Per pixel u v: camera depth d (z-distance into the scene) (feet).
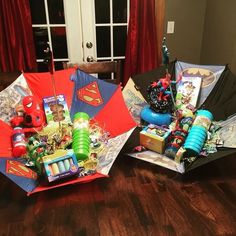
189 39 8.98
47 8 7.96
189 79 4.76
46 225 2.96
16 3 7.31
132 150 4.16
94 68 6.22
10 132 3.89
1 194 3.43
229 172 3.77
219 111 4.38
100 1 8.10
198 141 3.76
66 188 3.50
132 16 7.79
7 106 4.07
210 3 8.23
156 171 3.79
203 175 3.72
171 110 4.50
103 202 3.26
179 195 3.35
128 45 8.16
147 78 5.02
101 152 3.83
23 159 3.63
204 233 2.81
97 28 8.44
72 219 3.02
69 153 3.46
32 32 7.84
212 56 8.41
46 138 3.82
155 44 8.21
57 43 8.46
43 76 4.48
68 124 4.08
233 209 3.12
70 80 4.57
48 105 4.28
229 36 7.27
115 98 4.52
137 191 3.43
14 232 2.89
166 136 4.01
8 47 7.71
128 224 2.94
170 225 2.92
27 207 3.21
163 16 8.23
